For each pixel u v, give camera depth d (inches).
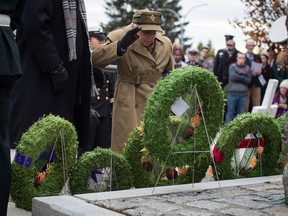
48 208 166.6
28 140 186.2
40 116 201.2
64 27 205.2
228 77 606.5
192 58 662.5
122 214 156.8
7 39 165.9
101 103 279.3
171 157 187.6
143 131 192.9
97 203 168.2
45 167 195.2
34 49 197.5
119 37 230.1
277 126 223.1
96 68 245.0
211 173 243.4
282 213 159.2
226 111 575.2
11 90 169.5
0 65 162.2
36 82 200.8
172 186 191.2
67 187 202.1
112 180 200.1
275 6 772.0
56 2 203.0
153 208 163.2
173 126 189.2
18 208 191.9
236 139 212.8
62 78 200.4
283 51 596.1
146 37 232.4
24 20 196.1
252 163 225.0
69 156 195.2
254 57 576.4
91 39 299.7
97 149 198.7
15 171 185.6
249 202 171.2
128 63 233.3
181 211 159.9
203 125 192.9
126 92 233.5
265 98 364.8
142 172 207.9
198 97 187.6
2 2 164.9
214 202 171.0
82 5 209.8
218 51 620.1
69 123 193.9
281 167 228.5
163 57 240.2
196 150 190.9
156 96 185.8
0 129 166.6
